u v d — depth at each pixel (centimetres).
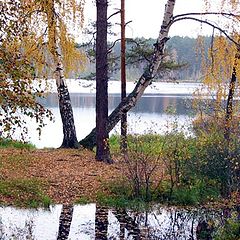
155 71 1596
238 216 1021
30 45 1488
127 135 1348
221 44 1622
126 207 1195
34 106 778
